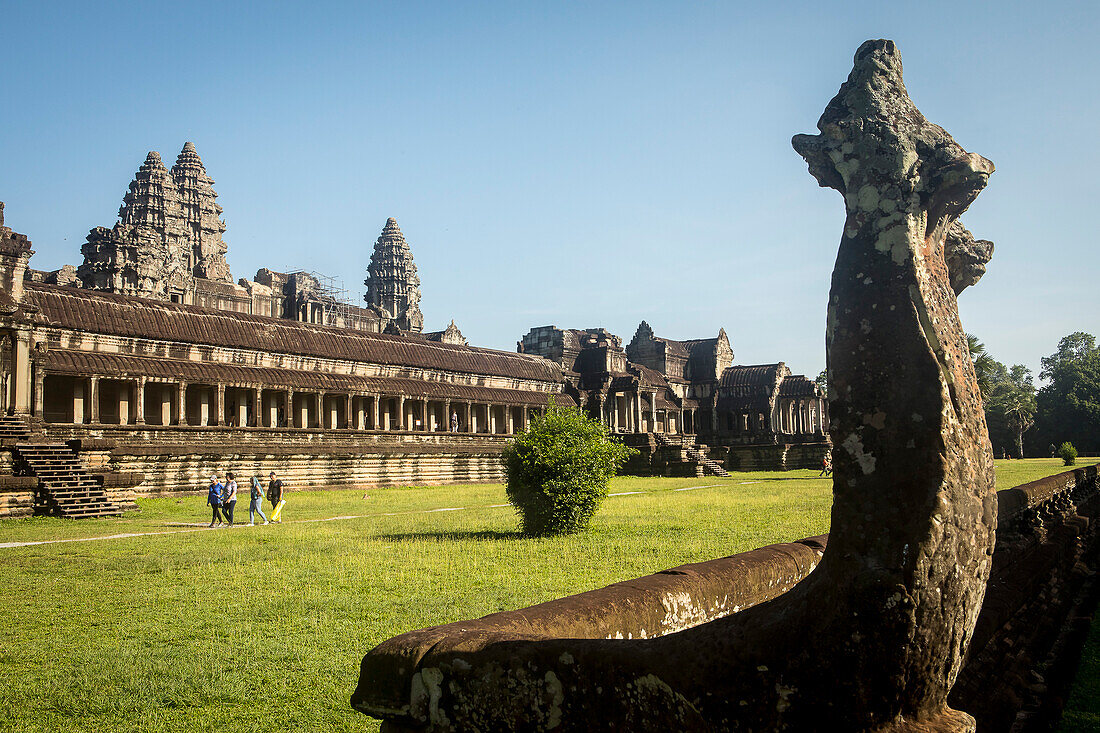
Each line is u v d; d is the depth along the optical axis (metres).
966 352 4.23
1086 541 17.83
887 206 4.21
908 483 3.83
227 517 29.09
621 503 36.34
